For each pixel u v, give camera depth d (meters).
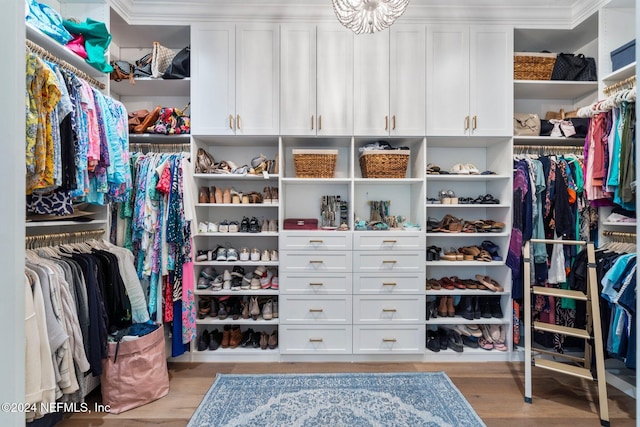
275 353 2.44
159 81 2.44
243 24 2.38
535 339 2.52
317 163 2.45
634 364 1.76
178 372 2.29
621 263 1.84
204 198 2.48
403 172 2.47
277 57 2.39
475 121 2.39
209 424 1.72
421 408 1.86
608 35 2.26
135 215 2.20
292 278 2.42
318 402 1.91
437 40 2.40
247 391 2.03
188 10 2.35
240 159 2.80
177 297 2.23
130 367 1.86
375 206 2.75
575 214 2.28
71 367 1.49
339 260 2.41
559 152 2.60
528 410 1.86
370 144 2.58
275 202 2.54
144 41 2.65
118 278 1.91
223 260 2.48
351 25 1.67
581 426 1.73
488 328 2.54
